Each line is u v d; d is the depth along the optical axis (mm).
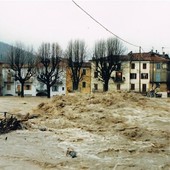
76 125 24516
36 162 14023
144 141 19000
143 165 14023
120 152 16234
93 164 14031
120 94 37031
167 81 77812
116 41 62906
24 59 68062
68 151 15656
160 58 79188
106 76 63156
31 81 83000
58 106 31703
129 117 27359
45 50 66062
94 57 63844
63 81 79938
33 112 30984
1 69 84000
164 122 25547
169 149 17141
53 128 23484
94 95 36281
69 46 65750
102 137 20031
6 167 13062
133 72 78562
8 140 18500
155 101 38562
